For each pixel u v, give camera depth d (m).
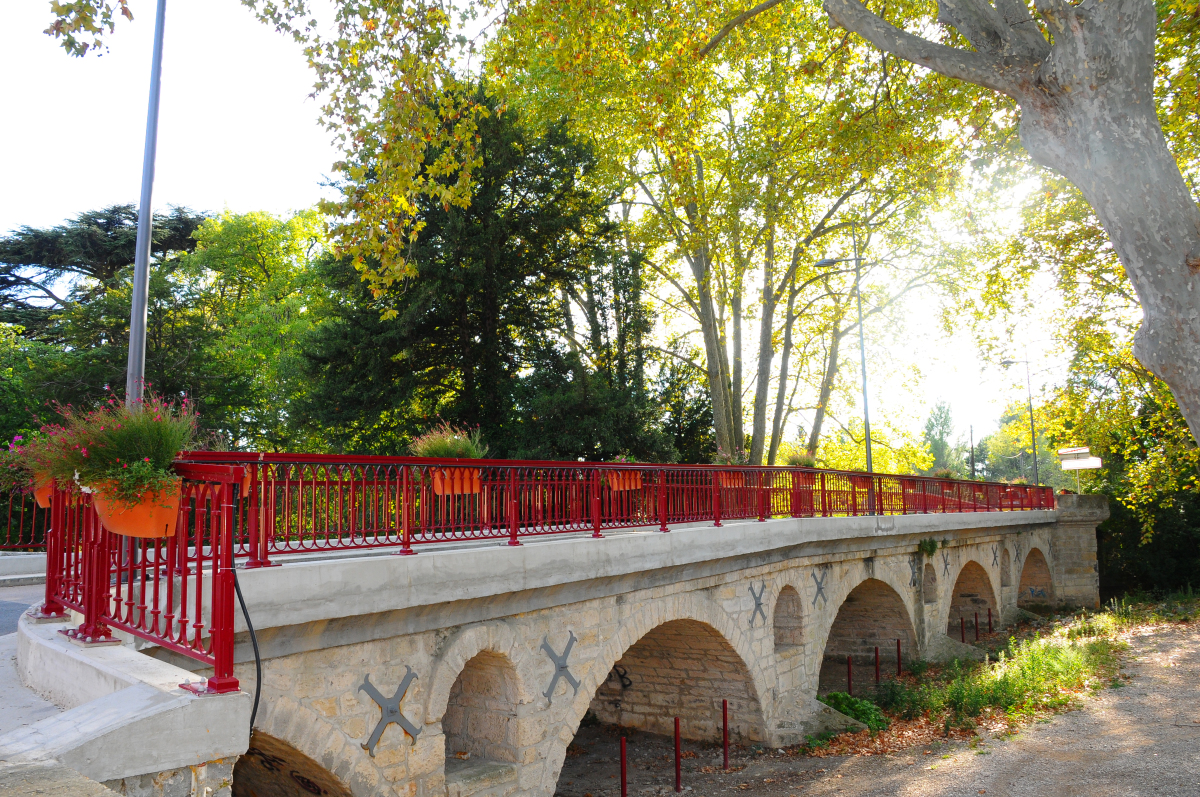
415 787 6.98
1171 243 6.63
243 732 4.25
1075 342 24.81
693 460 27.16
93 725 3.83
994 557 26.47
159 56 7.39
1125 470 31.98
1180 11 12.21
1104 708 14.68
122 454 4.68
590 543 8.97
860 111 15.23
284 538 6.15
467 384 19.75
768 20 14.85
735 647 12.58
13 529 12.80
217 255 31.89
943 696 16.27
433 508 7.54
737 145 22.42
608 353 23.92
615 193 23.50
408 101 10.23
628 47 15.95
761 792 11.49
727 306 28.33
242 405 23.34
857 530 16.28
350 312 19.39
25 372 20.16
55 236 27.80
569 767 12.91
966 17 8.05
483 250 18.84
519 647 8.27
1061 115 7.27
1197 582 31.27
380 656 6.79
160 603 5.42
